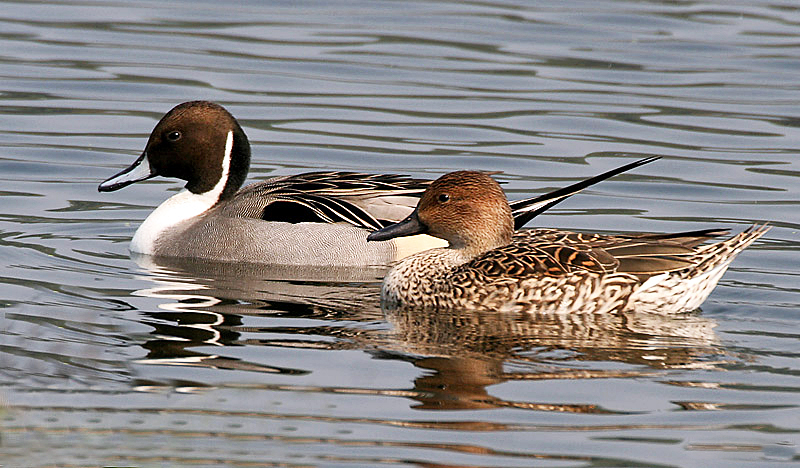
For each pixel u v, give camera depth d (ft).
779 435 32.01
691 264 42.50
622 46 79.10
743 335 40.09
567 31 81.92
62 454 30.07
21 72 72.08
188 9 85.81
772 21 84.43
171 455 30.25
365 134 65.05
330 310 42.80
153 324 39.99
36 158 61.11
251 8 86.28
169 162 51.88
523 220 49.49
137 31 80.33
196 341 38.40
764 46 79.20
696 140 64.90
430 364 36.78
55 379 34.83
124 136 64.34
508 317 42.29
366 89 71.41
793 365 37.14
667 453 30.94
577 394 34.63
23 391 33.94
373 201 51.47
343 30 81.87
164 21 82.79
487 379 35.60
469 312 43.01
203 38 79.41
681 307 42.78
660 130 66.18
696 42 79.87
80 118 66.39
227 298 43.86
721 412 33.47
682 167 61.36
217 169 51.93
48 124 65.36
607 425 32.58
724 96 71.36
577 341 39.32
